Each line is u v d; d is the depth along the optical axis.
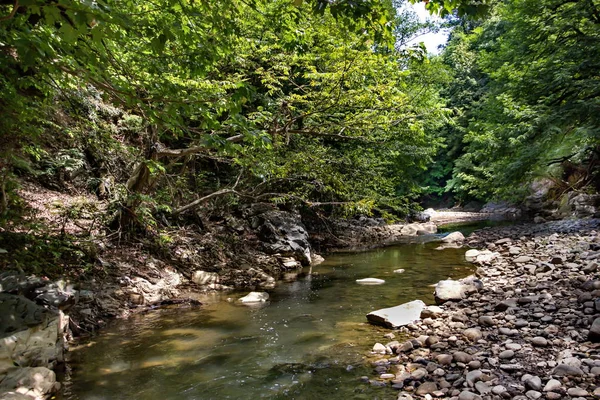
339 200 11.99
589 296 5.39
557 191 20.81
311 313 6.30
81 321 5.50
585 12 13.12
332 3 3.04
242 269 9.35
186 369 4.26
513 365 3.79
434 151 17.30
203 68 4.01
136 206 8.54
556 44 14.42
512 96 15.54
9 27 2.84
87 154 10.41
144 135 9.23
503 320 5.14
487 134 15.70
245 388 3.80
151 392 3.75
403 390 3.58
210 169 13.40
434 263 10.23
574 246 9.62
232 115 3.14
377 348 4.61
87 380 4.00
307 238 12.55
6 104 4.78
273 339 5.14
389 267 10.05
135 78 3.51
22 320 4.03
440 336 4.83
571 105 13.00
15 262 5.53
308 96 8.58
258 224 11.95
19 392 3.35
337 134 8.51
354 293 7.52
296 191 11.34
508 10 17.22
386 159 13.88
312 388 3.74
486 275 8.04
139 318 6.14
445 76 14.93
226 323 5.86
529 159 13.82
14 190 7.09
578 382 3.38
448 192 34.66
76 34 2.03
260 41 8.29
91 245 7.16
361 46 7.24
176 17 3.47
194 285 8.07
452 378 3.69
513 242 11.92
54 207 8.43
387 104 8.26
